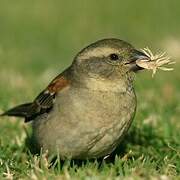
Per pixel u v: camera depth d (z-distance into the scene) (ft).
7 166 33.65
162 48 82.07
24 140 40.22
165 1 111.24
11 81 60.95
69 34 93.81
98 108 32.63
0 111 47.80
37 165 33.42
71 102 32.94
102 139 33.01
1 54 76.02
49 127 33.73
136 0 112.78
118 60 33.47
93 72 33.42
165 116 45.91
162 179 31.01
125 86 33.47
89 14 105.81
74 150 33.35
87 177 31.12
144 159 35.22
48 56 78.79
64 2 113.19
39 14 105.19
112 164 34.68
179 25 98.17
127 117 33.42
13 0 114.42
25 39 88.74
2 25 97.25
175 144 39.70
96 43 34.17
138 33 94.43
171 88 57.52
